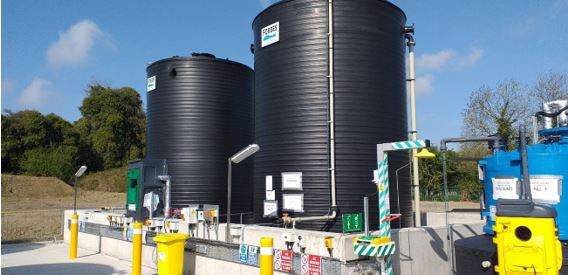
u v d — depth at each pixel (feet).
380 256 22.20
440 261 27.84
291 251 25.32
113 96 185.26
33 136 168.14
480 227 30.48
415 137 41.22
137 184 41.06
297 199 34.19
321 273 23.43
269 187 36.09
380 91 35.37
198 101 50.49
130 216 40.81
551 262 16.61
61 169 162.30
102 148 179.83
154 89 51.90
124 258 39.75
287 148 35.12
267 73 37.24
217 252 29.99
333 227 33.04
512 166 21.53
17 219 75.20
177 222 34.55
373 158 34.35
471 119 107.55
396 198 35.70
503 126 101.14
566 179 20.10
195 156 49.85
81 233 47.32
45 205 111.75
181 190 49.42
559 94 98.43
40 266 37.24
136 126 188.44
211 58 51.52
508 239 17.25
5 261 39.50
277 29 36.52
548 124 24.26
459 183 110.22
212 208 31.99
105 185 166.61
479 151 105.29
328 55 34.45
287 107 35.40
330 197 33.32
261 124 37.68
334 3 34.99
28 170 158.92
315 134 34.09
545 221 16.69
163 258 29.60
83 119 187.73
